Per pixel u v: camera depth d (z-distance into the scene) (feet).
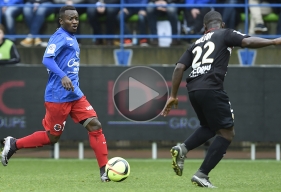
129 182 94.84
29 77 147.54
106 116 147.43
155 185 89.40
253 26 161.48
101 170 93.86
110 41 164.25
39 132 95.91
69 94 92.48
